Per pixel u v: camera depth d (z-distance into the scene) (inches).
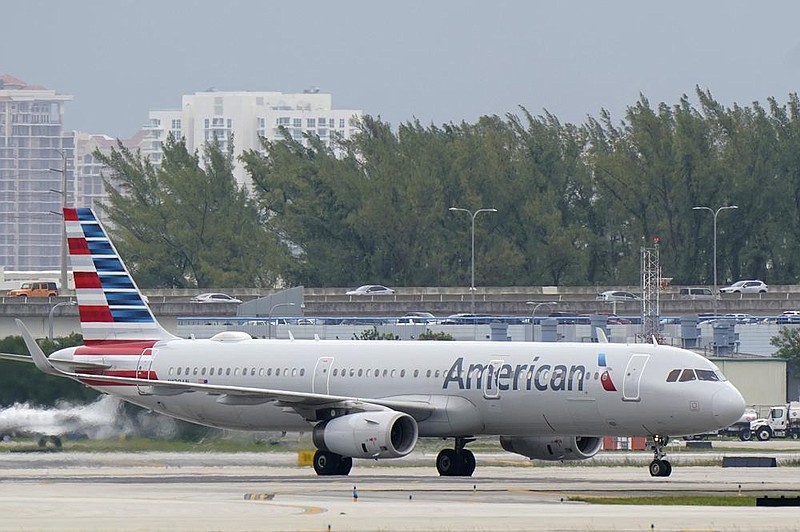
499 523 5580.7
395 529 5393.7
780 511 6190.9
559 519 5738.2
